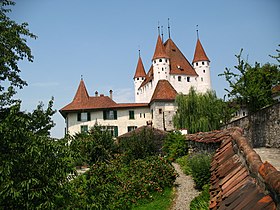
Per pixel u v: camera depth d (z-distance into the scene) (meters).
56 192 6.13
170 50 68.94
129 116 55.28
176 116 42.75
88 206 6.95
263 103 25.33
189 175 16.20
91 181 7.79
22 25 20.62
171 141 24.20
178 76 66.38
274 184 2.49
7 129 5.80
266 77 25.52
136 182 13.87
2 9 20.19
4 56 18.92
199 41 71.38
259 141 21.44
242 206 2.93
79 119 54.94
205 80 69.12
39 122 13.25
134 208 12.59
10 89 11.02
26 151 5.80
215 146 12.41
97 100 57.50
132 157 21.39
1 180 5.46
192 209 9.47
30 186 5.68
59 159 6.21
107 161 21.25
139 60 79.12
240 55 25.31
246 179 3.64
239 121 25.12
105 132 25.97
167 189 14.16
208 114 39.34
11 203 5.64
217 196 4.16
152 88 66.56
